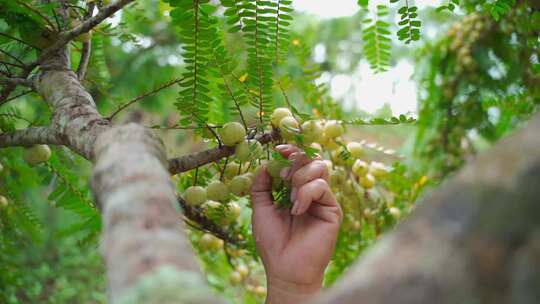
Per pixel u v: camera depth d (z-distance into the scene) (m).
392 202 0.96
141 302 0.25
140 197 0.31
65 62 0.65
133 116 1.63
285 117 0.64
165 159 0.40
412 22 0.65
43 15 0.66
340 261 0.90
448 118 1.11
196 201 0.66
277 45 0.65
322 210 0.68
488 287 0.21
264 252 0.69
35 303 1.66
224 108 0.83
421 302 0.21
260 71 0.64
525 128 0.23
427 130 1.19
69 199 0.79
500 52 1.00
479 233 0.21
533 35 0.91
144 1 1.05
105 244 0.31
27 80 0.65
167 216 0.31
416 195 0.98
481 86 1.05
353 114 1.60
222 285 1.00
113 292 0.27
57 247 1.98
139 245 0.28
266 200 0.70
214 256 0.98
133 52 1.57
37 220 0.91
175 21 0.60
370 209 0.86
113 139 0.39
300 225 0.69
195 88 0.63
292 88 0.95
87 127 0.52
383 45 0.83
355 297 0.22
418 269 0.21
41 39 0.66
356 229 0.87
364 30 0.83
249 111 0.84
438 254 0.21
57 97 0.58
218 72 0.65
